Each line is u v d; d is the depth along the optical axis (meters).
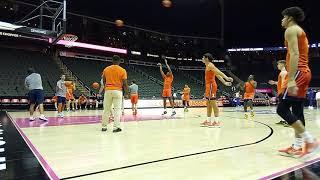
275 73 35.12
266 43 34.34
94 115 12.38
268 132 6.12
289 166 3.12
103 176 2.70
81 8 27.72
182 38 35.00
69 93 15.85
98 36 29.67
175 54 34.94
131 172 2.84
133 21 31.38
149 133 5.90
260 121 9.31
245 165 3.14
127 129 6.68
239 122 8.88
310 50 33.75
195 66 35.91
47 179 2.58
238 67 36.28
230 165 3.14
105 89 6.41
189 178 2.65
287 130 6.54
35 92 9.08
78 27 28.20
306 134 3.46
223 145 4.39
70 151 3.90
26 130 6.37
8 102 17.53
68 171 2.87
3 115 11.71
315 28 31.95
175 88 29.41
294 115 3.61
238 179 2.62
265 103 30.89
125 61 31.86
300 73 3.58
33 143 4.53
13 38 24.20
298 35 3.51
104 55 30.31
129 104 21.12
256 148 4.16
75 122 8.62
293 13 3.64
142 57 32.91
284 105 3.62
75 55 28.41
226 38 35.22
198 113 14.33
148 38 33.22
